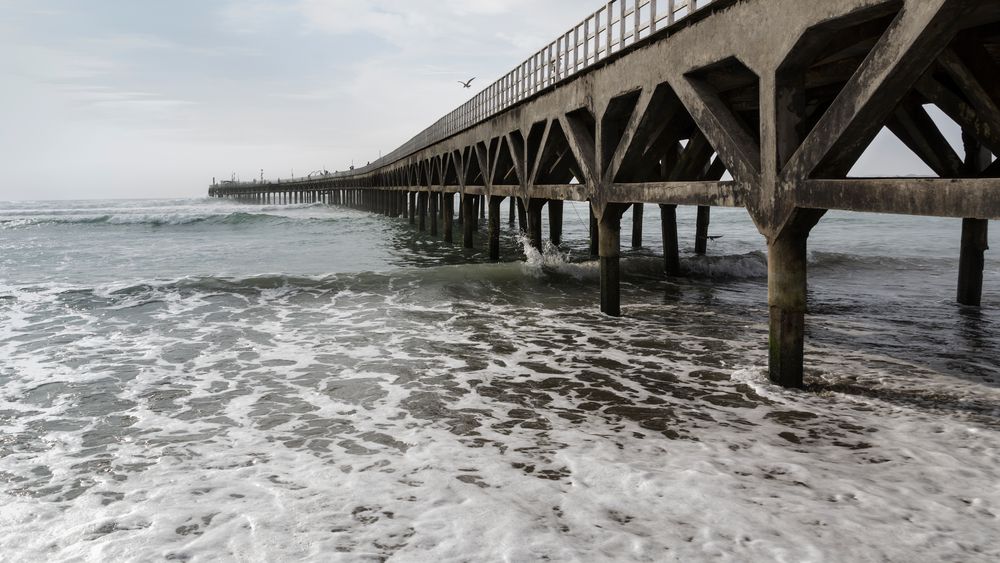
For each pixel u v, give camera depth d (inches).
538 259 708.0
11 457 209.3
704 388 279.1
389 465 198.1
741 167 260.2
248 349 357.7
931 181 172.4
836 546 145.9
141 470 197.5
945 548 144.8
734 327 414.3
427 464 198.1
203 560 144.3
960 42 225.1
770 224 245.1
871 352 341.4
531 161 575.2
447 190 1020.5
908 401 256.4
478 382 292.7
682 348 357.1
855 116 193.9
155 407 261.1
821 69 312.3
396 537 152.6
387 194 1994.3
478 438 221.3
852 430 223.9
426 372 309.9
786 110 237.1
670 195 319.0
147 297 509.4
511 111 611.2
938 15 163.3
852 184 199.0
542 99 518.6
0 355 345.7
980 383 281.6
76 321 432.1
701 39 284.5
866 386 277.1
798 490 175.8
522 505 168.2
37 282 637.9
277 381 296.7
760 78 244.8
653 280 635.5
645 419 239.6
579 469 192.2
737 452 204.7
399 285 560.4
